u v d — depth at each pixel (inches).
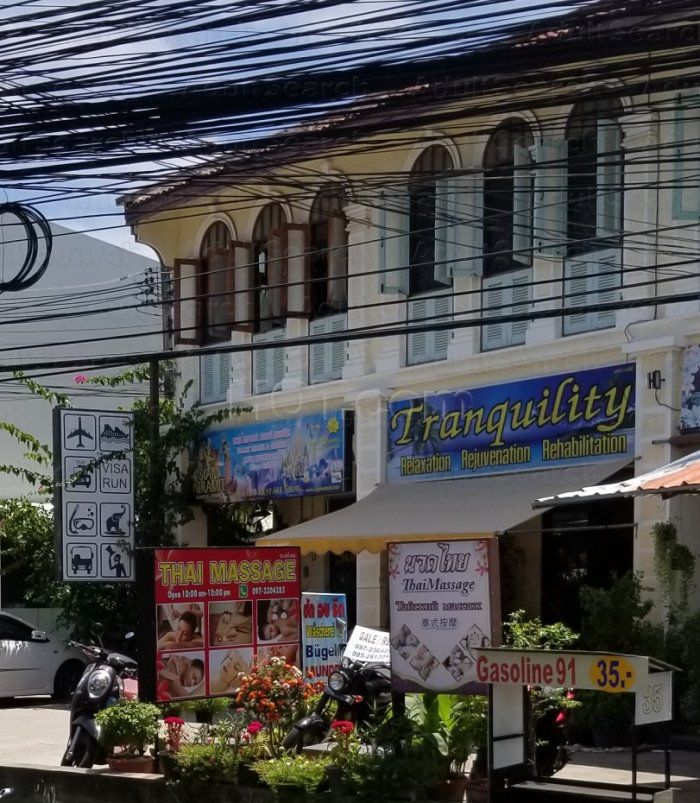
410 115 473.1
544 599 757.9
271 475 858.1
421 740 403.5
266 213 864.9
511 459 713.0
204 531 935.7
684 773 495.2
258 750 438.6
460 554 407.2
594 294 674.2
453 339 747.4
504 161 699.4
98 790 462.6
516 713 382.6
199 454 917.2
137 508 900.6
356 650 486.3
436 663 408.5
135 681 571.5
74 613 916.0
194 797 438.9
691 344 627.2
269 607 507.8
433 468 756.0
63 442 835.4
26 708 820.0
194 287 906.7
